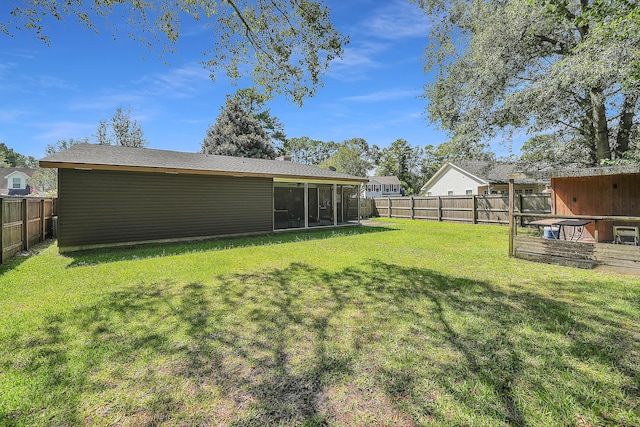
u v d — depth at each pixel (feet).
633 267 15.65
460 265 18.08
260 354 8.20
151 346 8.61
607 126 31.65
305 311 11.13
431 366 7.59
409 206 55.77
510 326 9.74
